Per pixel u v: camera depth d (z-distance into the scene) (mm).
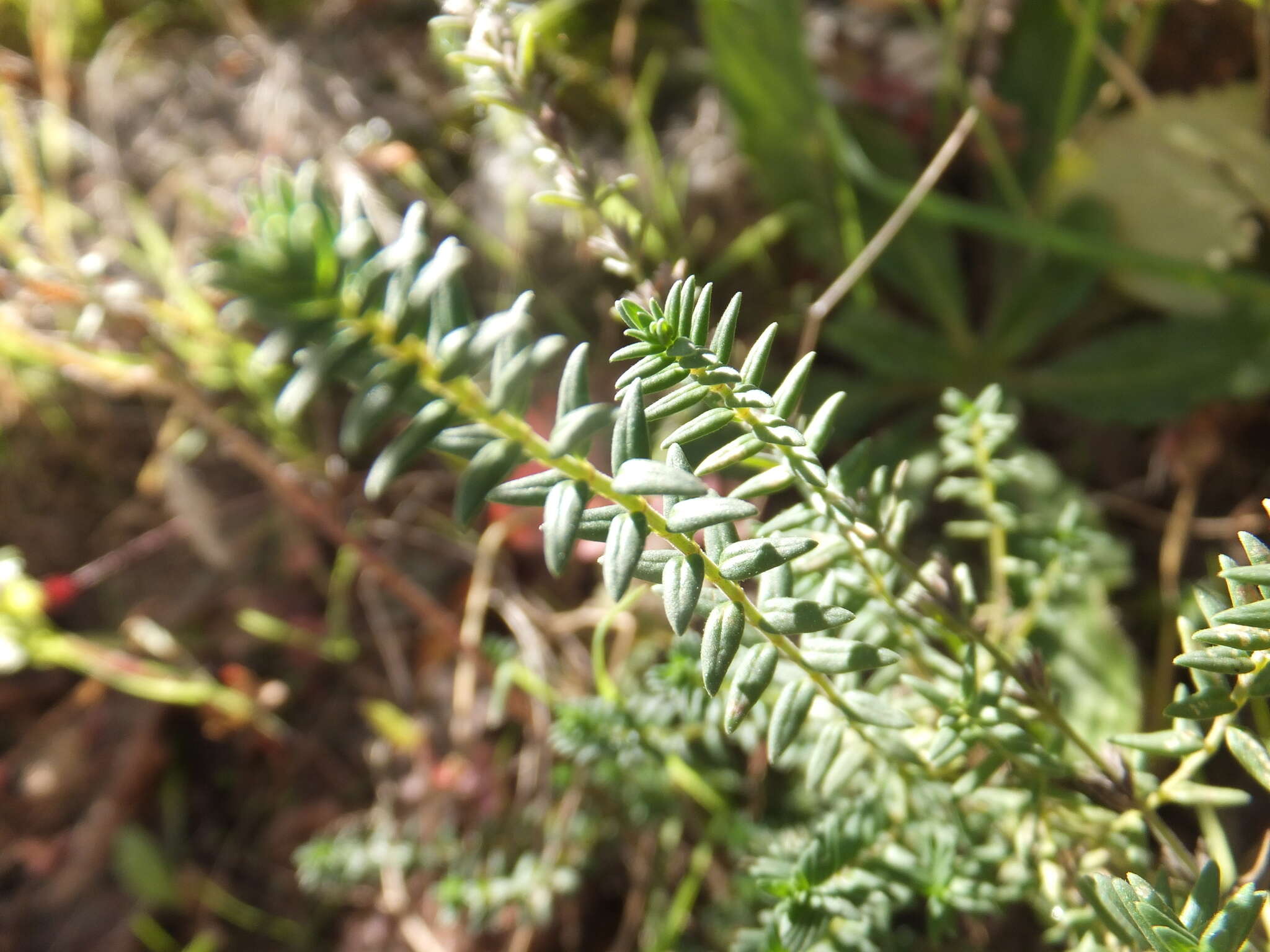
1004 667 127
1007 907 200
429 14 328
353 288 75
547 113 134
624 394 96
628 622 253
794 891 133
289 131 309
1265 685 99
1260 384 253
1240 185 264
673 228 284
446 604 279
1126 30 279
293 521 289
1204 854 125
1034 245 284
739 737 173
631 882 233
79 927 259
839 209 287
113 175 309
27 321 277
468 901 201
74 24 333
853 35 306
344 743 272
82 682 287
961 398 165
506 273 286
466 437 90
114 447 299
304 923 254
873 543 127
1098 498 262
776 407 106
